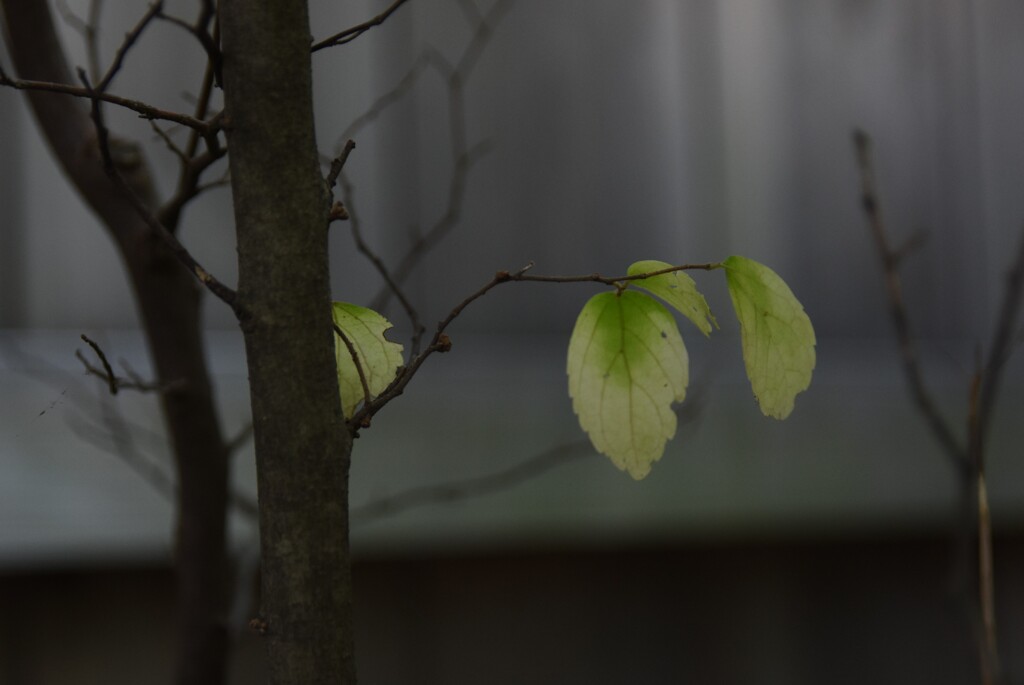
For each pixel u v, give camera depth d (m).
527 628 2.20
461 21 2.31
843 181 2.53
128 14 2.04
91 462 1.85
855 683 2.32
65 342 2.04
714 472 2.12
